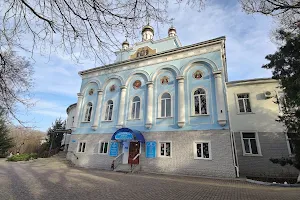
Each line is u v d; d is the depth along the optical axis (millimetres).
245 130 15516
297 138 10484
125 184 9445
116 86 19734
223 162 12523
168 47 21547
